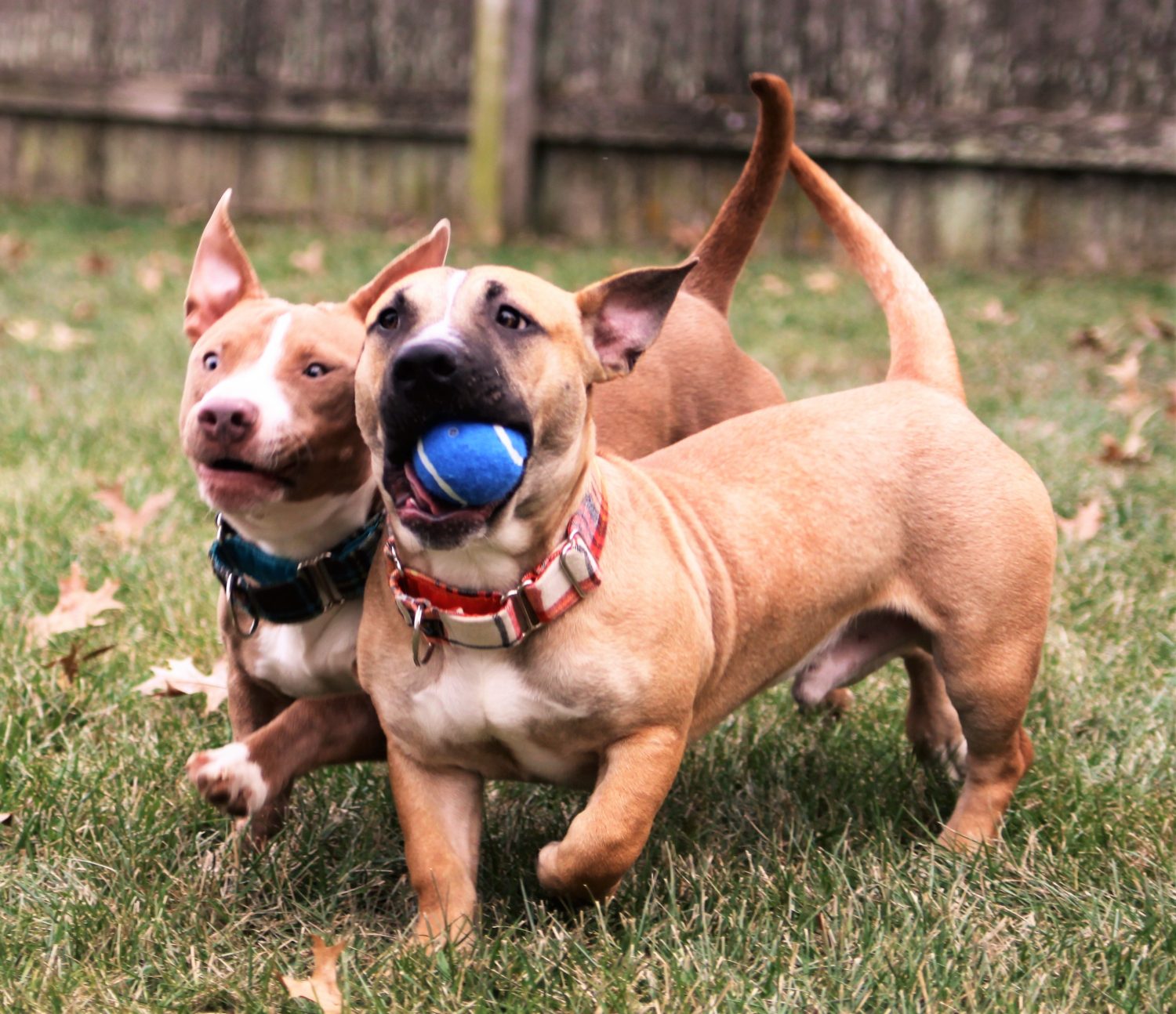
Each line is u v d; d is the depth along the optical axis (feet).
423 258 11.00
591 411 9.77
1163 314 29.81
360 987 8.89
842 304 31.40
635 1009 8.71
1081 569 16.52
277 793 10.16
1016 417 22.38
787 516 11.00
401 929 9.87
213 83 39.47
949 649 11.23
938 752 12.91
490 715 9.50
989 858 10.66
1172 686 13.69
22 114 41.39
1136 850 11.04
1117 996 8.85
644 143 36.63
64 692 13.07
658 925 9.65
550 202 38.06
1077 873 10.44
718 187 37.01
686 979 8.91
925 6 34.76
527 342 8.95
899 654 12.06
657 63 36.45
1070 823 11.28
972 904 9.94
